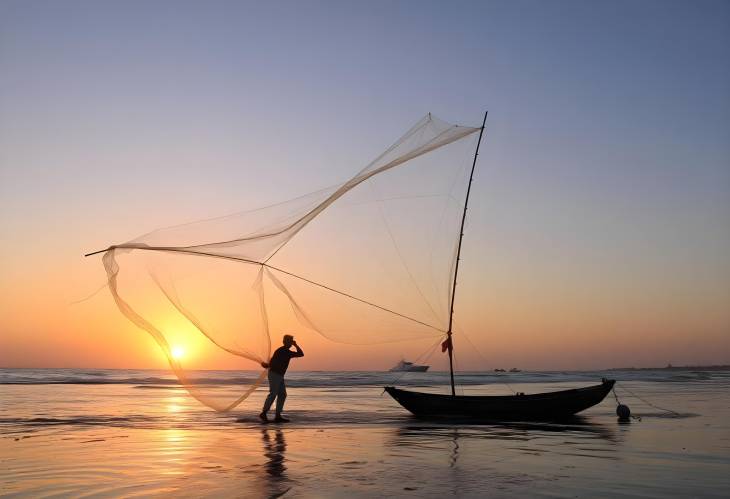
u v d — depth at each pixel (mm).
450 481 8180
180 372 12594
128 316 11648
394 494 7363
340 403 24594
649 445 11930
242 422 15875
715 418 18125
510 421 16953
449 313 15758
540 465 9508
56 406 21859
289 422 15984
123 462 9586
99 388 37812
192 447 11188
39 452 10602
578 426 15633
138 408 20906
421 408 17812
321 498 7141
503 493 7473
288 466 9258
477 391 39969
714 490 7789
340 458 10023
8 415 17969
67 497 7242
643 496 7422
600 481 8289
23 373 83250
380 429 14461
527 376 94062
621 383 54312
